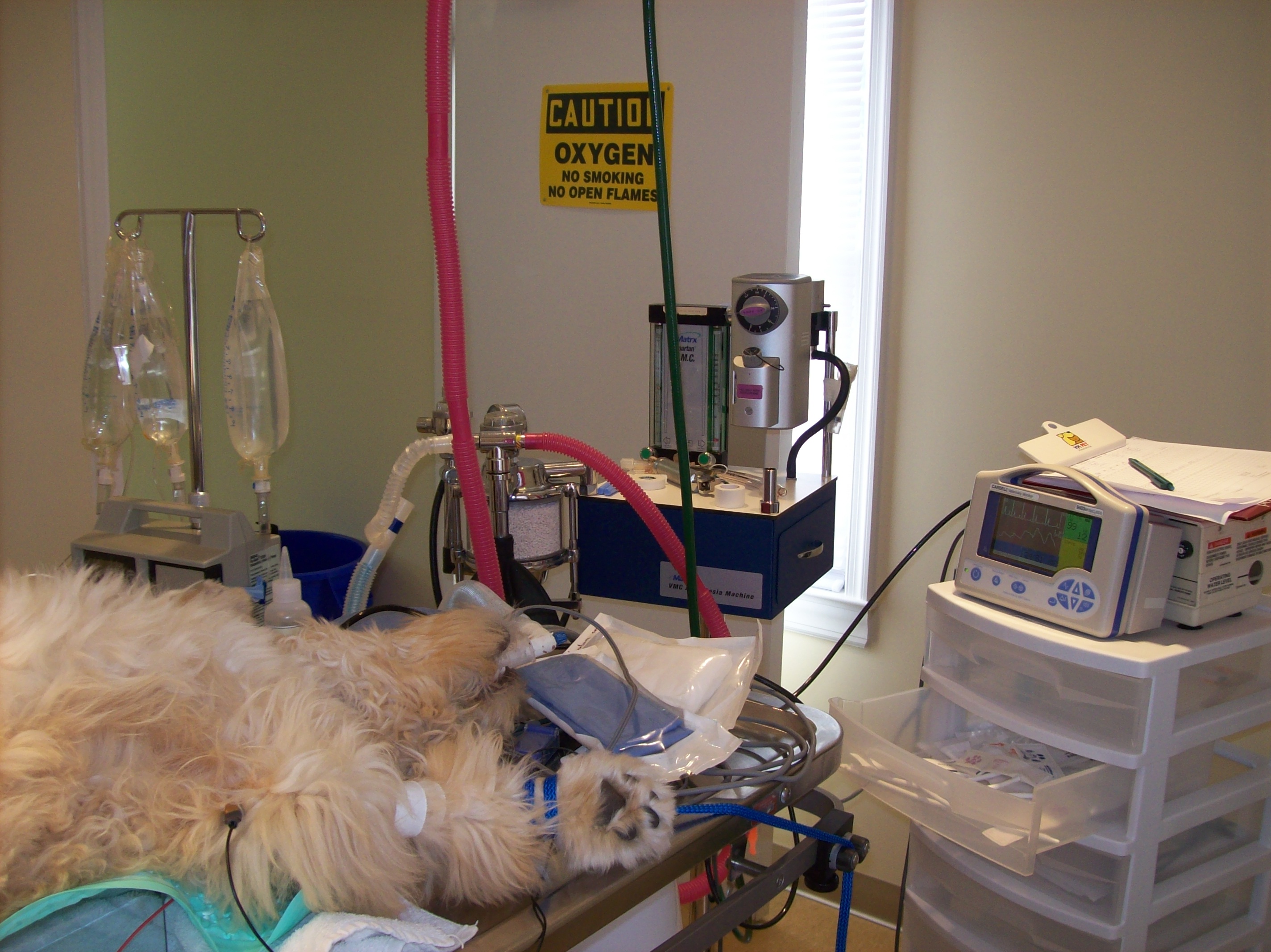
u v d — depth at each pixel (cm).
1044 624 120
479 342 196
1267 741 162
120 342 154
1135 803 112
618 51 171
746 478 149
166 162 245
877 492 194
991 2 172
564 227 183
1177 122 160
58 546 222
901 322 190
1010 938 127
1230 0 153
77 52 199
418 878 70
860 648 203
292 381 241
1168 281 164
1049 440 132
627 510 136
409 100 211
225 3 229
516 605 113
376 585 237
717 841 86
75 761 62
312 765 66
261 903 62
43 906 58
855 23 181
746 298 133
